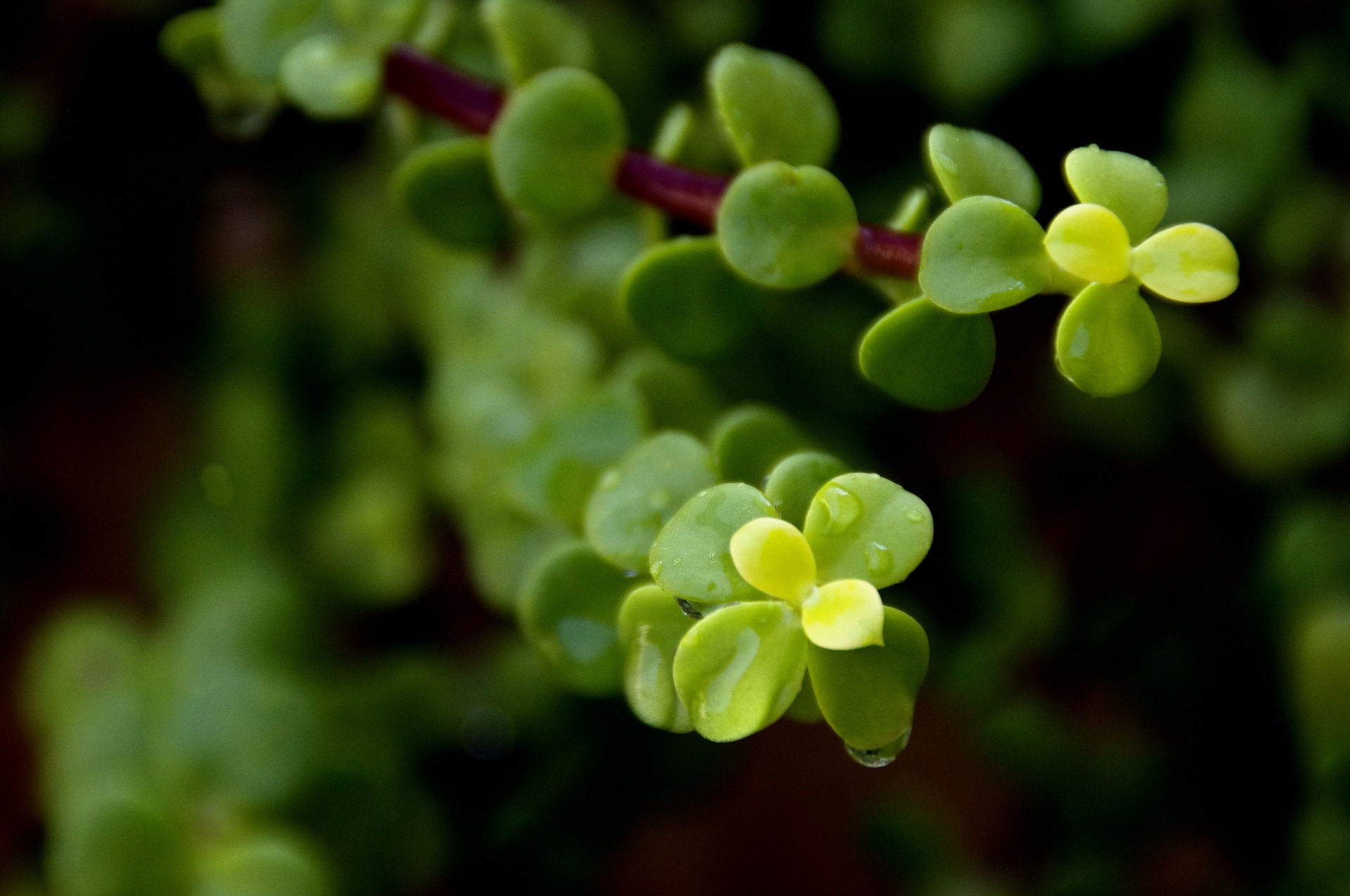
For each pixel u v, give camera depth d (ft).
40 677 1.67
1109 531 1.71
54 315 2.05
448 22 1.36
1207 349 1.63
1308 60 1.56
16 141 1.95
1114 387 1.20
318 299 1.90
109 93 1.92
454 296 1.56
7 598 2.06
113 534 2.09
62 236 1.99
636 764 1.59
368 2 1.33
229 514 1.80
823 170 1.25
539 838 1.56
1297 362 1.58
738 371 1.54
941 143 1.22
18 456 2.12
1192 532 1.67
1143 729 1.67
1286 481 1.60
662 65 1.67
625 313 1.31
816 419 1.56
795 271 1.25
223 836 1.43
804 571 1.17
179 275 2.03
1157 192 1.20
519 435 1.44
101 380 2.15
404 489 1.77
